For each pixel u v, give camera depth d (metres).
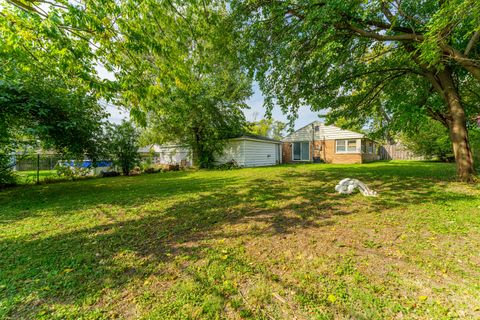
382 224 2.98
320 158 16.98
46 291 1.75
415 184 5.67
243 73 6.59
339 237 2.62
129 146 12.39
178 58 3.96
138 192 6.15
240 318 1.43
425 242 2.42
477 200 3.95
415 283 1.73
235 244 2.53
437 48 4.14
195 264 2.12
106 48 3.14
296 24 5.20
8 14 2.39
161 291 1.73
